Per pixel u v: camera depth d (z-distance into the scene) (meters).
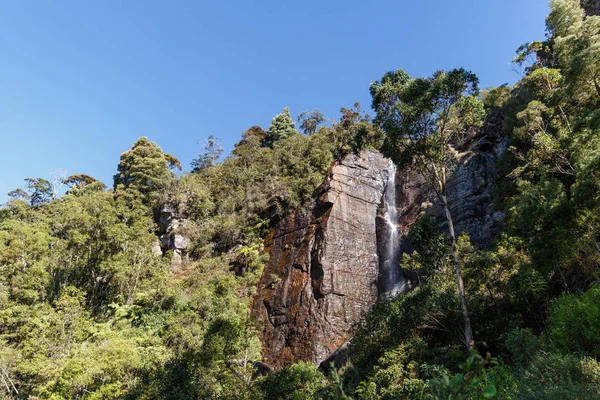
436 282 15.62
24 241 28.89
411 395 10.39
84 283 29.17
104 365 15.71
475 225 25.55
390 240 30.19
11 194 43.66
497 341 12.38
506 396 6.83
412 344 13.82
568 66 15.41
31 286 26.12
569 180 17.64
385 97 15.41
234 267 31.52
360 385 12.73
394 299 17.80
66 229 31.72
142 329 23.31
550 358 7.39
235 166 42.53
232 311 23.84
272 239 32.31
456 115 15.74
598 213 11.95
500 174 26.80
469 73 14.27
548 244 12.18
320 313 24.77
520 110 27.12
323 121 50.84
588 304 9.10
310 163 36.72
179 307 25.22
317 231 29.38
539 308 12.68
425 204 30.34
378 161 35.44
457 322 13.59
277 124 54.78
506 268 14.48
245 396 12.64
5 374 18.02
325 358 22.48
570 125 17.55
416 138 14.97
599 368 6.74
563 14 25.91
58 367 16.88
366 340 16.31
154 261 31.56
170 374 13.15
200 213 37.75
